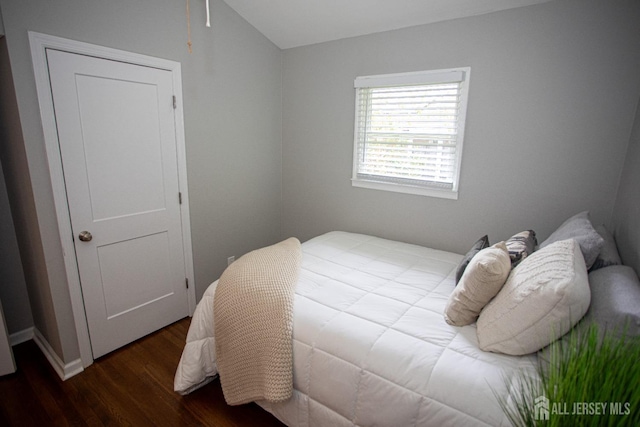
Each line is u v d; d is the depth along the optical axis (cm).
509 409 105
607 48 192
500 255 143
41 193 185
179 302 271
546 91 212
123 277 230
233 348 167
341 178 313
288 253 221
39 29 174
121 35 207
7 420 175
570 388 70
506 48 221
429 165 267
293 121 335
